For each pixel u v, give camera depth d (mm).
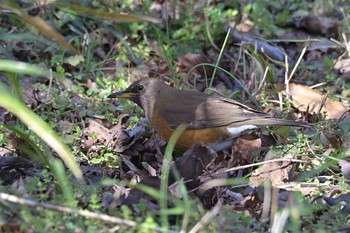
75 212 7375
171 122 11070
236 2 16359
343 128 11703
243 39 15070
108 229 7473
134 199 8523
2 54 13359
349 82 14133
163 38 15164
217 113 10883
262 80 13148
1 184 8961
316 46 15219
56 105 12219
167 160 8617
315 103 12805
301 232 8133
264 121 10758
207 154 9164
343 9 16484
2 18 14391
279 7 16562
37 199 8102
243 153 10656
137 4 15719
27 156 10250
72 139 11086
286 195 9273
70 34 14766
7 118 11562
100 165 10617
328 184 9938
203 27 15289
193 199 8883
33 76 13453
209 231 7770
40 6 14055
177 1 15914
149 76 14117
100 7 15148
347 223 8492
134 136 11391
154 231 7359
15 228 7637
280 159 10031
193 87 13656
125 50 14664
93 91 13125
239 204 9258
